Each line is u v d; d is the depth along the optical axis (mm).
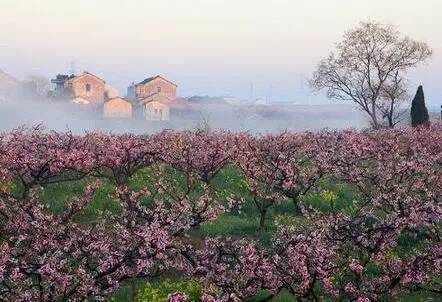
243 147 28531
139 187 23859
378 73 84250
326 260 11242
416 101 67688
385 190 18016
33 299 9805
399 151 31453
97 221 19094
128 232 11758
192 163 24234
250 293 11438
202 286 12820
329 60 87062
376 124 83250
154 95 113188
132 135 33750
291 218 20656
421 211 13641
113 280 11430
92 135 32219
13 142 26078
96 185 19344
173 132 39406
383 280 11883
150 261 11391
